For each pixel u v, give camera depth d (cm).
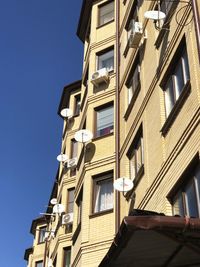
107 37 2264
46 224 3812
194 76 1163
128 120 1745
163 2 1596
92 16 2411
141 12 1833
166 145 1294
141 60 1695
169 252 778
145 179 1419
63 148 2936
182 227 700
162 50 1468
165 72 1403
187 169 1128
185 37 1288
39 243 3831
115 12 2281
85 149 1898
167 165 1254
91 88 2112
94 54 2252
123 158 1712
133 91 1795
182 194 1164
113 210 1666
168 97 1384
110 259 795
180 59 1331
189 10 1280
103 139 1889
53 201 2909
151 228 693
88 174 1828
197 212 1073
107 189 1756
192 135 1127
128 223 692
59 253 2414
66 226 2466
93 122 1997
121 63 2027
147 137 1469
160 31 1501
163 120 1357
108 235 1623
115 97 1962
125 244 745
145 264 819
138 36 1725
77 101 2958
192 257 788
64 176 2755
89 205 1742
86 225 1698
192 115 1141
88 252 1634
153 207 1302
